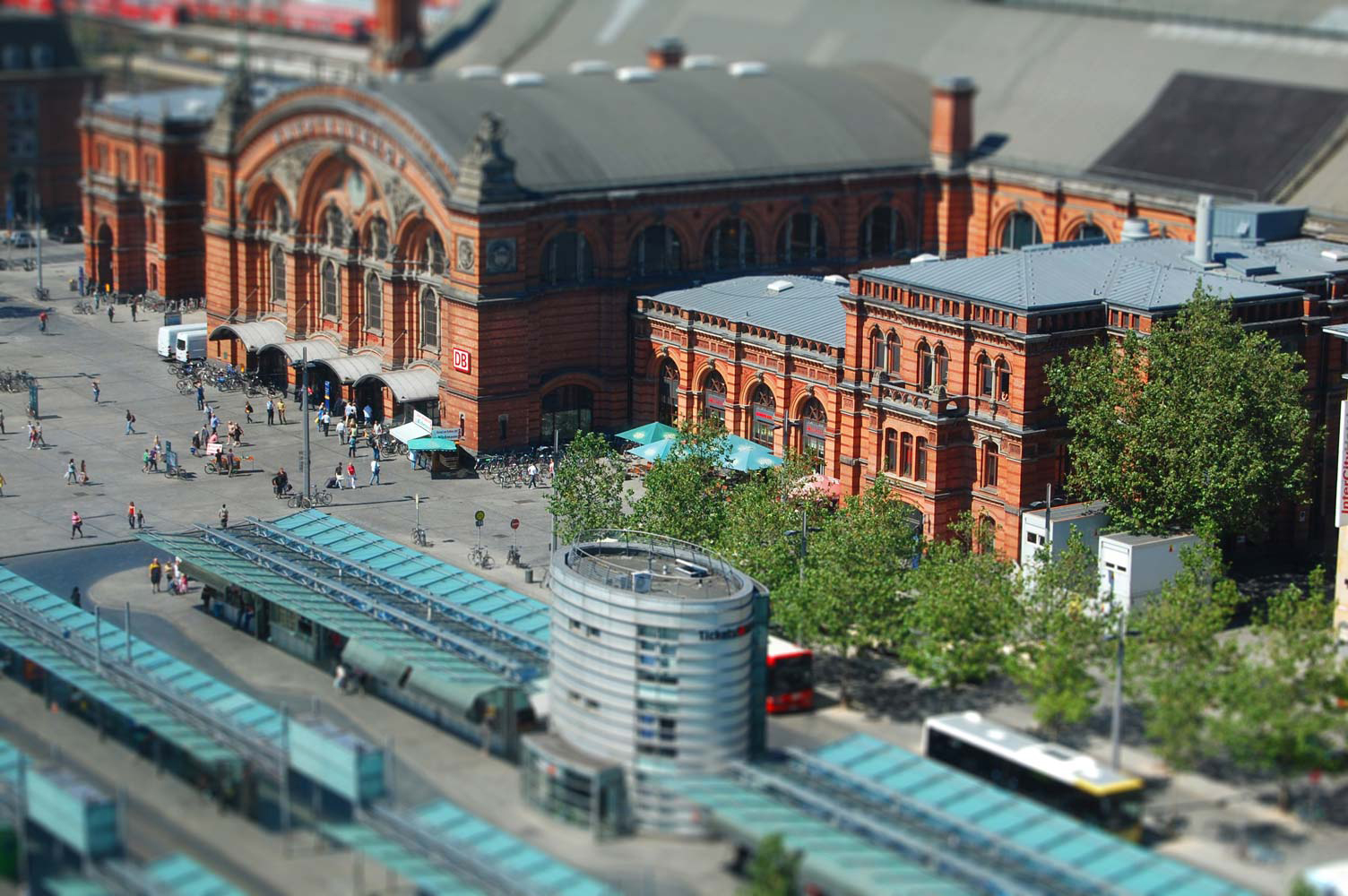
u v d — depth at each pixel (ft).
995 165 574.97
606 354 517.14
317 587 373.20
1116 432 391.04
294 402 550.77
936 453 415.85
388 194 520.42
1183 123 562.66
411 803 302.66
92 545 432.25
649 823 295.69
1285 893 277.64
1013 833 272.72
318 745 288.51
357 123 525.34
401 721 336.08
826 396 448.65
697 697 300.20
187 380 563.07
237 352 578.25
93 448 502.38
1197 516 390.83
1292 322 421.18
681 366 495.41
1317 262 451.12
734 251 540.11
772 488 388.57
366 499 468.34
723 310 487.61
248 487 474.90
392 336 524.52
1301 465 401.49
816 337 455.22
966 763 310.45
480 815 299.99
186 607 393.91
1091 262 438.40
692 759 301.63
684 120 548.72
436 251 513.45
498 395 499.51
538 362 507.71
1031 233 566.77
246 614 379.55
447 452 492.13
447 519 454.40
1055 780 295.69
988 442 414.82
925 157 575.79
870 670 363.35
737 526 376.48
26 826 284.82
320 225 550.36
